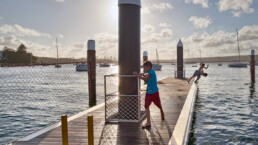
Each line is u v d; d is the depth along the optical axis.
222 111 10.41
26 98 16.28
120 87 5.85
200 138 6.66
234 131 7.32
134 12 5.81
